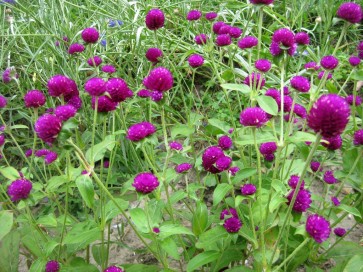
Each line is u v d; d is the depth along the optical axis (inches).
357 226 15.8
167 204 12.4
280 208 11.7
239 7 27.0
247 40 13.0
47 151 13.9
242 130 13.8
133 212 9.8
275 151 12.5
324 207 12.3
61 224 13.1
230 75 15.4
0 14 23.9
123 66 23.0
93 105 11.2
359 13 12.0
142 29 22.5
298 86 10.4
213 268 11.5
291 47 11.1
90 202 9.6
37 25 23.1
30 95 11.9
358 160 12.6
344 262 11.3
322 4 26.2
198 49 22.0
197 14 17.8
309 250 11.7
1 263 11.9
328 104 7.3
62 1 23.3
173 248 9.6
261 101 10.3
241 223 10.8
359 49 14.6
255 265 11.2
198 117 14.7
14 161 19.7
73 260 12.1
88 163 10.2
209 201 17.2
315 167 13.2
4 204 13.0
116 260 14.7
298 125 18.7
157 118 22.4
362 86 23.0
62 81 10.8
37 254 11.6
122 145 18.0
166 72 10.7
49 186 10.9
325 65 11.1
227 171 11.1
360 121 16.0
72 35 22.8
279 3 30.5
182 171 11.8
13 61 23.3
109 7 25.7
